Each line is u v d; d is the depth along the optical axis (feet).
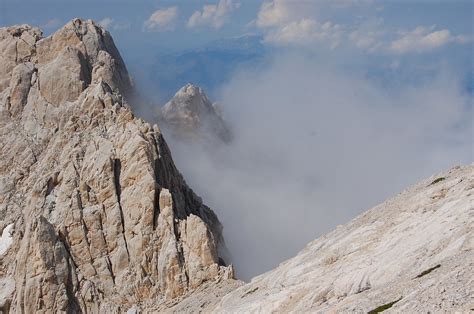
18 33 588.09
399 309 157.48
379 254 226.58
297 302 234.79
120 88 567.18
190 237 404.98
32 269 395.75
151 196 418.51
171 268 394.73
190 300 369.71
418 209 252.21
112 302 394.32
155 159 444.96
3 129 520.42
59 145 481.05
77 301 395.55
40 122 517.55
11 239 444.55
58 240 407.64
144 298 394.93
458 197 234.79
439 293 151.23
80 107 496.64
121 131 466.70
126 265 408.46
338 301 210.59
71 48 541.34
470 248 182.09
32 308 387.96
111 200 427.74
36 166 488.85
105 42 600.39
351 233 277.64
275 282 283.18
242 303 273.75
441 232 206.80
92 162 445.37
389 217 269.64
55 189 447.01
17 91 534.37
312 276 251.39
